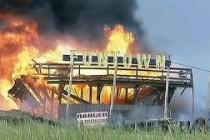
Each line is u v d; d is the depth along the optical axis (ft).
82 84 262.67
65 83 261.65
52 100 259.80
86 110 248.52
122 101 268.41
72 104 247.29
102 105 249.75
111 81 263.08
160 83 265.34
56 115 249.75
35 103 258.98
